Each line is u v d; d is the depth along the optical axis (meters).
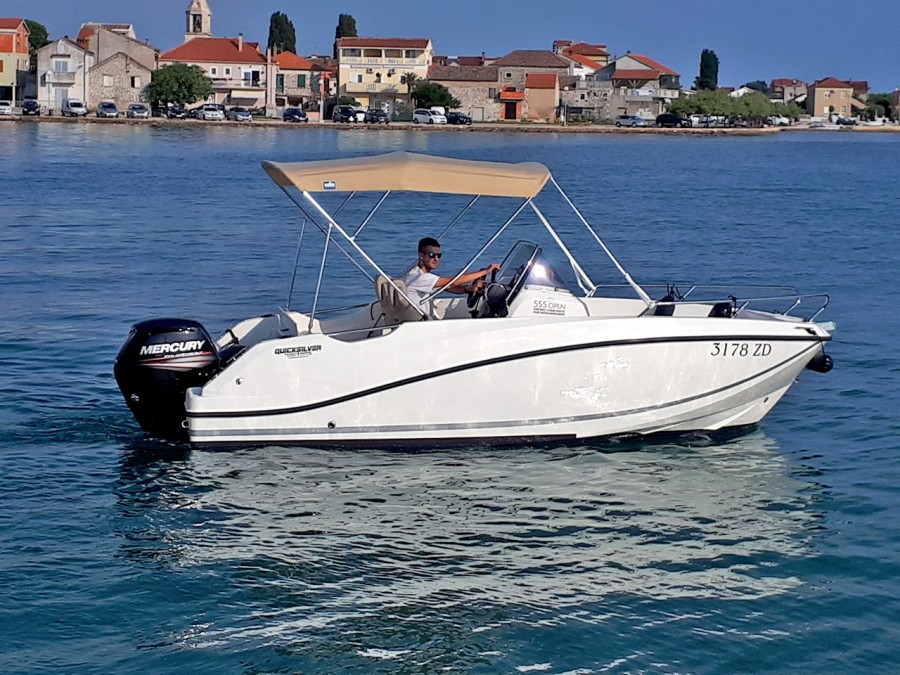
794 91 191.00
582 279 11.35
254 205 33.97
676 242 26.02
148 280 19.70
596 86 125.00
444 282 10.66
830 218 32.31
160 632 7.09
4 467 9.73
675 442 10.56
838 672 6.73
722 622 7.27
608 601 7.52
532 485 9.47
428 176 10.09
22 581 7.67
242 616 7.29
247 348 10.27
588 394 10.17
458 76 118.81
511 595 7.59
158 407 10.27
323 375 9.97
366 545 8.31
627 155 71.19
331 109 117.06
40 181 41.06
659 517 8.88
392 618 7.28
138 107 96.88
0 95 105.94
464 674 6.67
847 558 8.18
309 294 18.53
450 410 10.07
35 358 13.57
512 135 101.69
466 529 8.61
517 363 10.01
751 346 10.31
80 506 8.93
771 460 10.17
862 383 12.80
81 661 6.76
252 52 113.50
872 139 121.81
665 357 10.19
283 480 9.49
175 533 8.48
